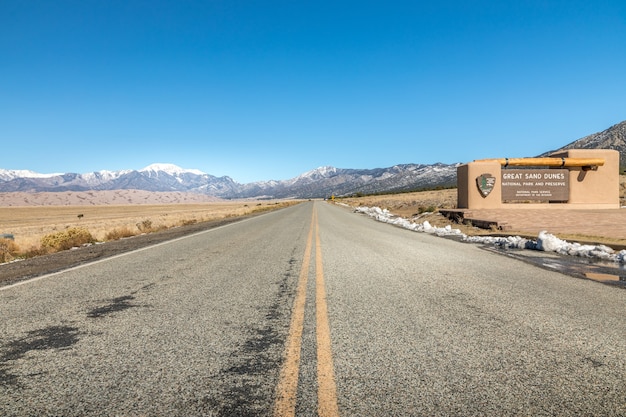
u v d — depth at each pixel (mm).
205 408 2465
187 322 4363
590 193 27922
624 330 4055
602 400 2576
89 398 2617
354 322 4336
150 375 2971
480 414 2389
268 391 2693
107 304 5211
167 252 11102
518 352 3430
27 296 5738
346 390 2707
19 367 3146
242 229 19969
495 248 11719
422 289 6059
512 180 27734
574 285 6391
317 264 8625
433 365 3139
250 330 4070
